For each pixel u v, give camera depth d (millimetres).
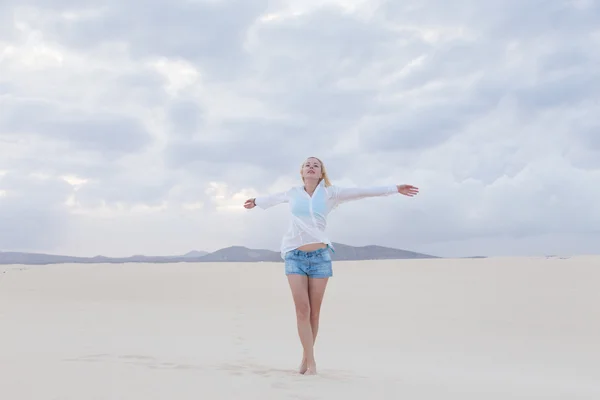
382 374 5102
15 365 4082
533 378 5422
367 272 24016
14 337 6312
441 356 6723
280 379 4109
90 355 5047
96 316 9008
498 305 11523
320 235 4875
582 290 14164
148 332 7445
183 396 3295
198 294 13961
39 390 3270
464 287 15445
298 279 4863
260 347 6695
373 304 11891
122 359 4863
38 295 12836
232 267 33531
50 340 6172
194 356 5559
